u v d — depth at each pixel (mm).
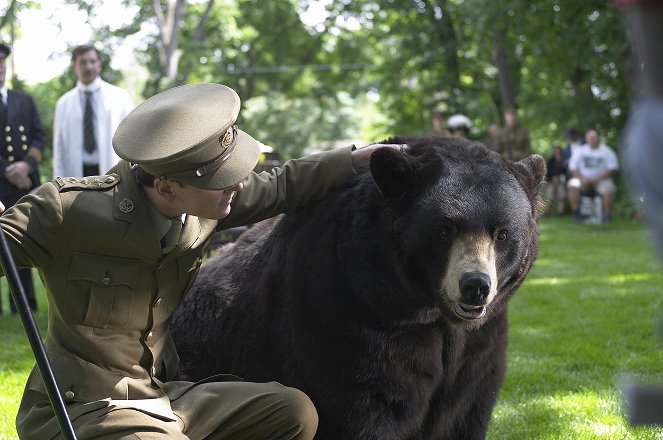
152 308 3332
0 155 8289
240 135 3312
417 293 3439
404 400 3562
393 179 3414
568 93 27953
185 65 31984
